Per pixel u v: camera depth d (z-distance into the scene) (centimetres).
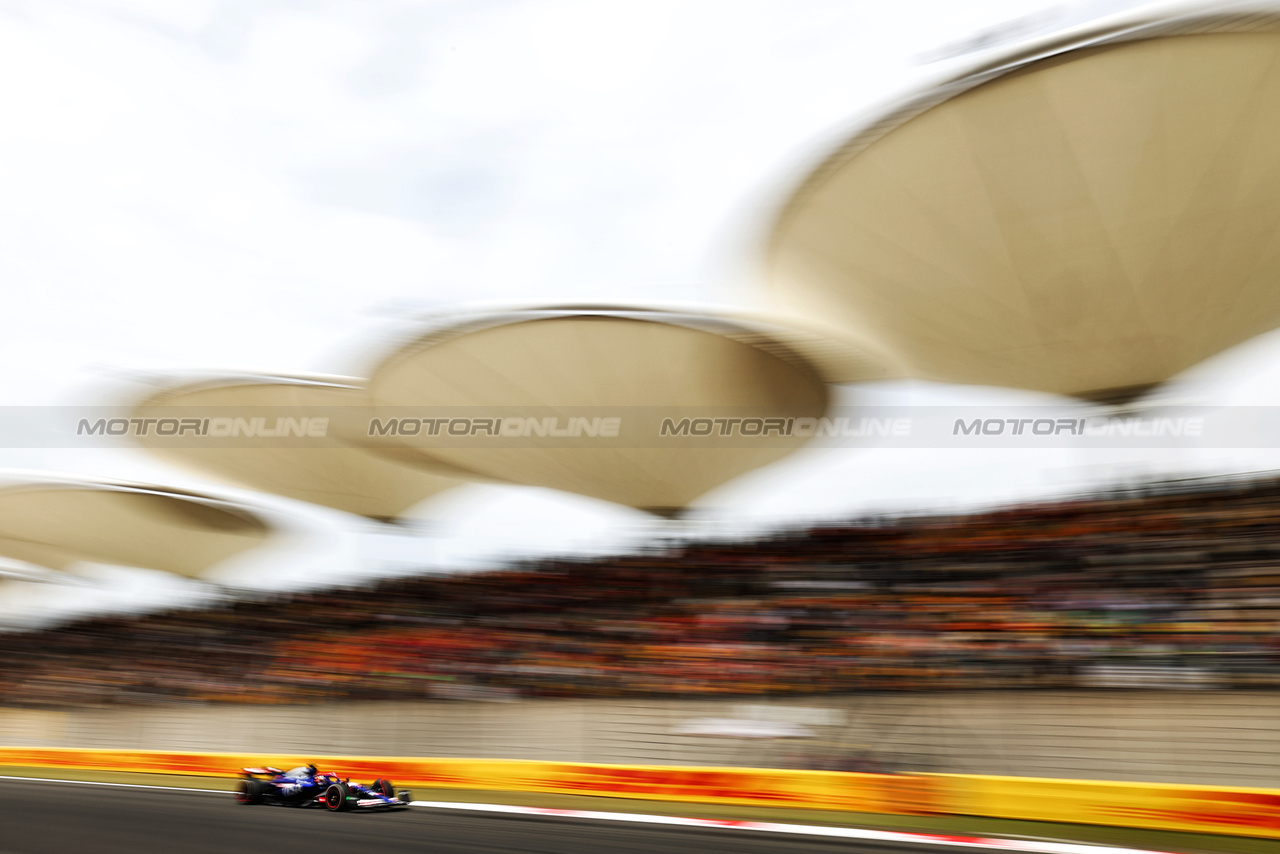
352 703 1586
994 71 1378
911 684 1216
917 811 1050
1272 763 991
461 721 1487
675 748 1334
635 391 2241
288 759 1495
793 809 1117
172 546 3884
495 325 2064
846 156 1596
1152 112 1357
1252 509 1664
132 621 3059
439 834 927
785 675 1343
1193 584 1435
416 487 3394
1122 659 1234
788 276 1884
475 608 2389
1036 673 1247
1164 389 1905
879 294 1789
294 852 820
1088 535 1753
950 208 1580
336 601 2844
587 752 1387
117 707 1855
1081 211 1510
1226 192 1448
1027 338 1830
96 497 3372
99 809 1137
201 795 1298
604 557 2705
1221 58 1288
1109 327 1755
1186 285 1631
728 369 2138
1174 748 1041
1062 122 1394
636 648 1734
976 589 1656
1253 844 859
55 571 4338
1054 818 978
